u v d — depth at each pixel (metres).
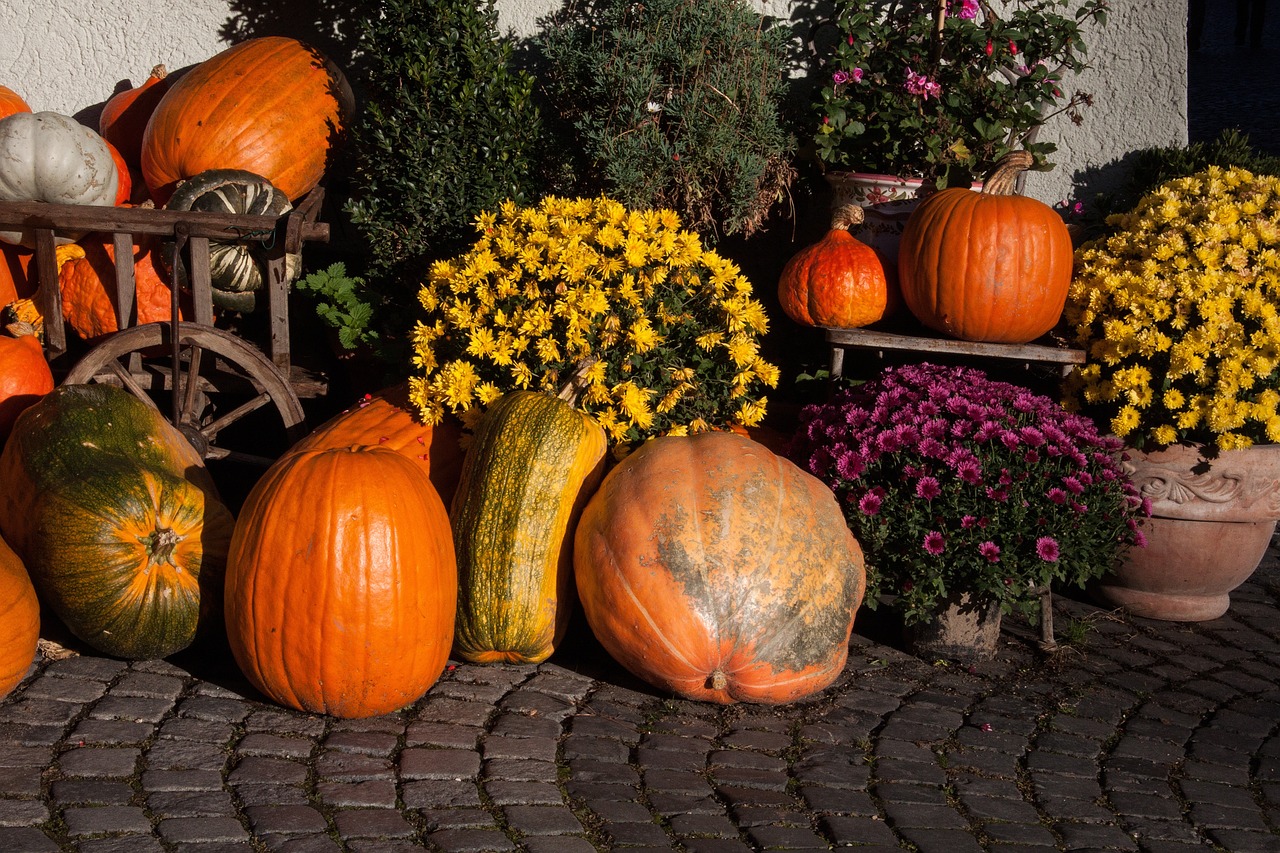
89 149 5.05
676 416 4.77
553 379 4.58
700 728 3.91
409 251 5.53
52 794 3.19
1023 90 5.89
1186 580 5.02
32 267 5.29
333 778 3.40
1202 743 4.03
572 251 4.65
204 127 5.52
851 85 5.88
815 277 5.27
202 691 3.88
